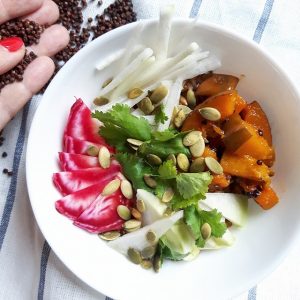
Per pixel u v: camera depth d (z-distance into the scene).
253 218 0.27
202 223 0.26
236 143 0.26
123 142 0.27
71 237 0.26
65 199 0.26
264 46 0.31
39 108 0.26
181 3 0.30
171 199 0.26
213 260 0.27
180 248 0.26
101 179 0.27
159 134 0.26
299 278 0.30
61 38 0.29
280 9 0.30
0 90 0.28
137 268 0.27
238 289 0.26
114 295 0.26
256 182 0.27
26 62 0.28
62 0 0.30
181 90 0.28
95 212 0.27
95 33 0.30
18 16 0.29
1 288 0.29
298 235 0.26
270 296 0.30
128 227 0.26
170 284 0.27
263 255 0.27
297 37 0.30
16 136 0.30
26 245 0.30
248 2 0.30
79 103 0.27
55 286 0.29
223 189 0.27
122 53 0.27
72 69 0.26
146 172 0.26
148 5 0.30
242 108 0.27
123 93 0.28
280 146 0.27
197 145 0.26
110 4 0.30
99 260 0.27
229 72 0.28
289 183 0.27
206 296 0.26
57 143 0.27
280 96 0.27
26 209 0.29
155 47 0.27
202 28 0.26
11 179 0.30
